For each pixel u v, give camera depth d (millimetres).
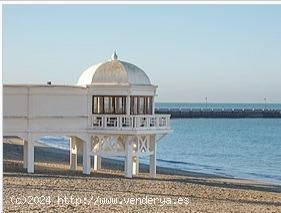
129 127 37375
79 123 37812
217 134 141500
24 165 40719
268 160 83938
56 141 106500
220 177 53281
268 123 193375
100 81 37875
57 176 37094
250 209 29109
